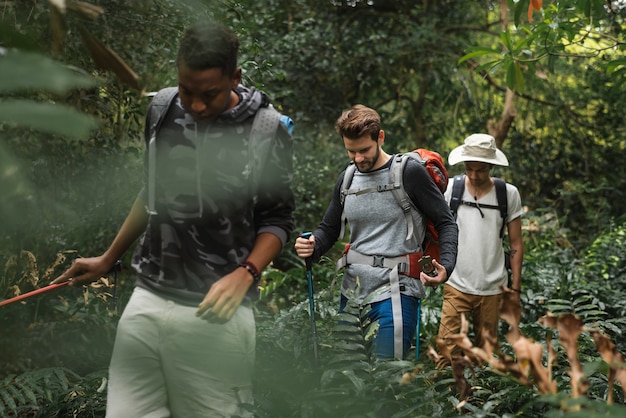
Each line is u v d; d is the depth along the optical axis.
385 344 3.46
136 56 4.50
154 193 2.41
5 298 4.12
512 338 1.90
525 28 5.07
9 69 0.77
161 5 3.99
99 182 4.63
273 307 6.23
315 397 2.79
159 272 2.45
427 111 12.70
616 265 7.37
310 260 3.69
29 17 1.94
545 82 12.16
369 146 3.53
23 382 3.34
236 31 5.26
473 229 4.75
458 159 4.71
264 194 2.42
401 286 3.53
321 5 11.61
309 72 11.00
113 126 4.84
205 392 2.44
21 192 0.82
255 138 2.34
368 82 11.55
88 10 1.57
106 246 4.78
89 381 3.62
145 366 2.46
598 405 1.67
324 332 3.94
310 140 10.70
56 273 4.56
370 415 2.67
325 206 10.05
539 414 3.02
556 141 12.47
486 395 3.21
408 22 11.85
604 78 11.68
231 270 2.41
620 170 12.27
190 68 2.12
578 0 4.73
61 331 4.23
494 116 12.77
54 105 0.79
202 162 2.34
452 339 1.95
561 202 11.82
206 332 2.41
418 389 2.77
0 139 0.82
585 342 4.09
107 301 4.27
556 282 6.48
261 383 3.12
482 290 4.72
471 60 12.25
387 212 3.56
